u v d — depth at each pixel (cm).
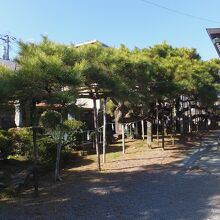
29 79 923
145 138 2681
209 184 1095
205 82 2592
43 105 1041
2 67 945
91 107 2316
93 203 891
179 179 1172
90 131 1995
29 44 1045
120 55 1371
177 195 959
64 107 1057
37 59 934
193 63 2617
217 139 2666
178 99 2800
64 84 963
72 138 1703
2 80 871
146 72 1539
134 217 771
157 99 1980
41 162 1380
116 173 1294
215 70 3094
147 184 1098
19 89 923
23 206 887
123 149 1834
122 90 1309
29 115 1055
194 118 3684
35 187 991
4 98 877
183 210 820
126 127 2706
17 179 1140
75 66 997
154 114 2378
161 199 919
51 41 1220
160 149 1988
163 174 1256
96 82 1215
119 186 1077
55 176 1199
